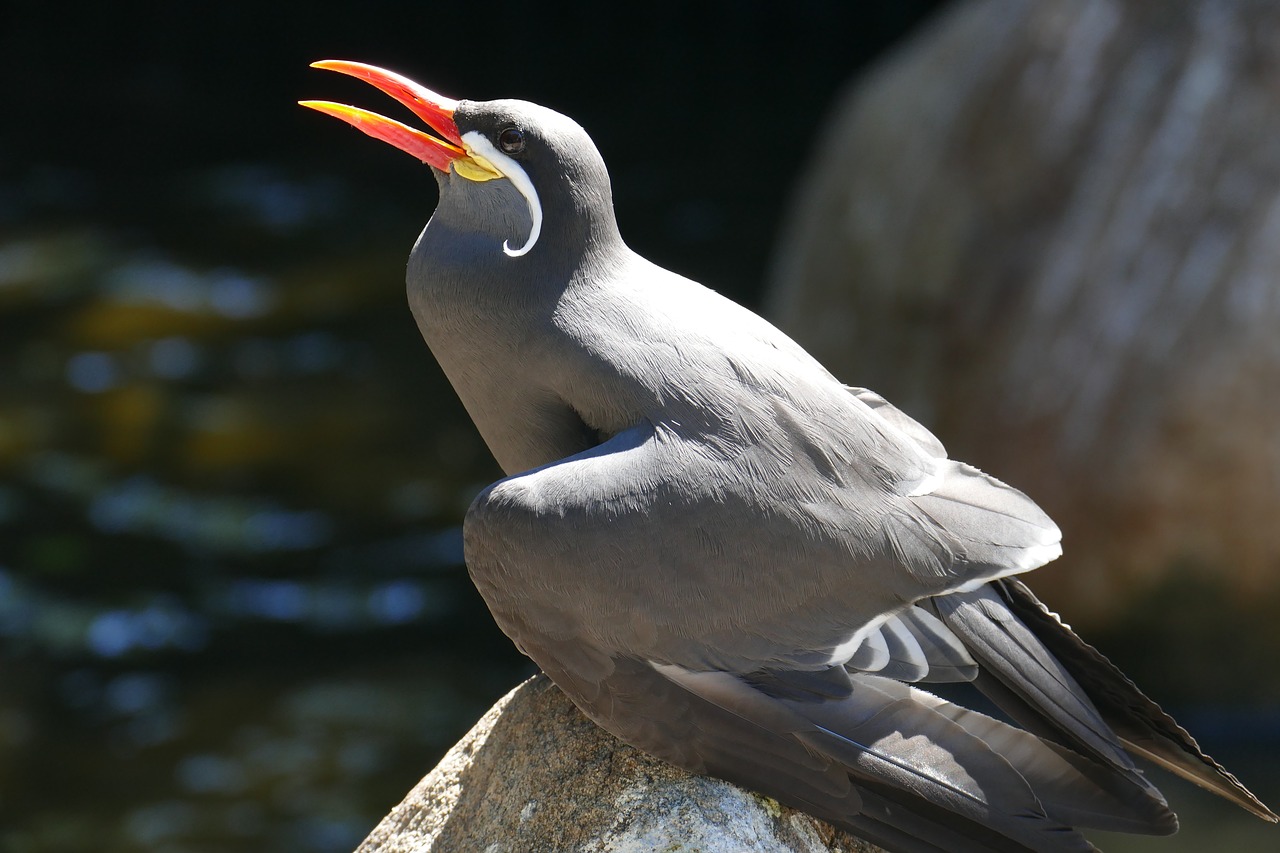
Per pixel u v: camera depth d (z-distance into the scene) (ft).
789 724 16.49
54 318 59.11
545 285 18.16
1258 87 39.11
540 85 82.94
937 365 40.68
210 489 49.73
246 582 45.62
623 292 18.24
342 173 73.31
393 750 39.32
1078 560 38.40
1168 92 39.68
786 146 76.28
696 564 16.70
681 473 16.88
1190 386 37.55
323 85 82.69
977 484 18.22
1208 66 39.52
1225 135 39.04
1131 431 37.96
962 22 43.73
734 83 83.15
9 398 53.72
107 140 76.07
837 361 42.55
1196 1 40.06
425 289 18.63
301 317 60.13
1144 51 40.19
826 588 16.97
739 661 16.89
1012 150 40.70
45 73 83.15
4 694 41.09
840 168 44.27
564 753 18.30
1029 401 39.14
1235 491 37.17
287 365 56.70
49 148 75.05
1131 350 38.37
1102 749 17.26
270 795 37.99
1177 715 37.37
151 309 59.88
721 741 16.76
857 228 42.80
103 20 89.04
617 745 18.10
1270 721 37.01
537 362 18.06
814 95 81.56
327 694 41.27
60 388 54.49
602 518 16.65
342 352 57.62
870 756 16.29
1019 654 17.72
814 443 17.34
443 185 18.89
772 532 16.83
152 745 39.50
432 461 51.34
